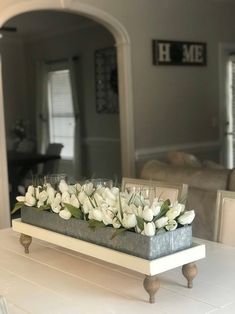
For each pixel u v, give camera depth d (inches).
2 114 177.0
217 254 82.8
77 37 292.7
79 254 86.0
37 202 84.7
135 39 212.5
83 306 63.9
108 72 272.1
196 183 131.6
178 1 228.4
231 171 128.6
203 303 63.2
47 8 183.9
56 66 311.9
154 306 62.8
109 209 69.3
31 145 283.4
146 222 64.6
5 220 180.1
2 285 72.7
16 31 307.6
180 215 67.4
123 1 206.4
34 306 64.6
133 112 214.7
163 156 228.2
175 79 230.7
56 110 317.1
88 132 295.3
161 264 63.7
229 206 91.4
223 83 254.5
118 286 70.2
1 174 178.4
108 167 282.0
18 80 333.7
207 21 242.5
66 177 91.6
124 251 67.1
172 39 227.5
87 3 193.9
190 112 239.5
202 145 247.1
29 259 84.5
